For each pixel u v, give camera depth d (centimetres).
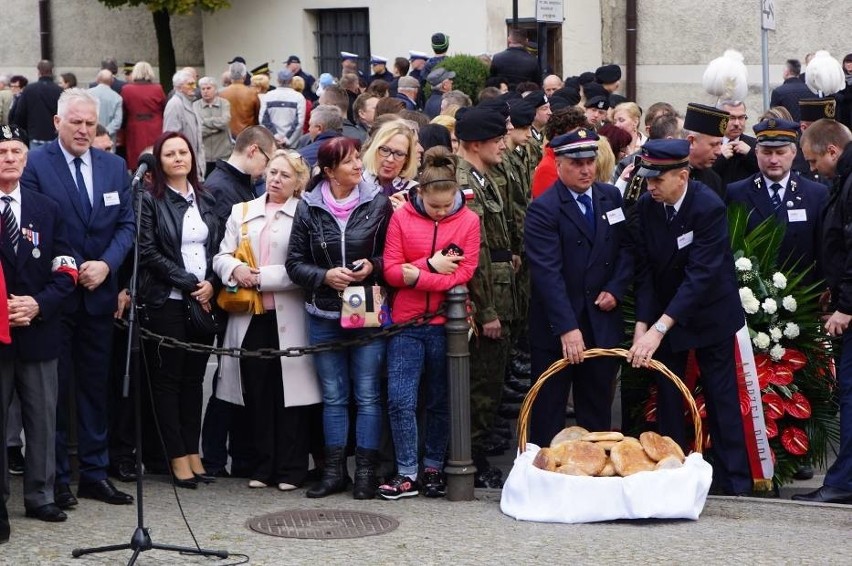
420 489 739
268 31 2247
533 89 1217
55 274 654
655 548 604
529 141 977
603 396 732
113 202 700
